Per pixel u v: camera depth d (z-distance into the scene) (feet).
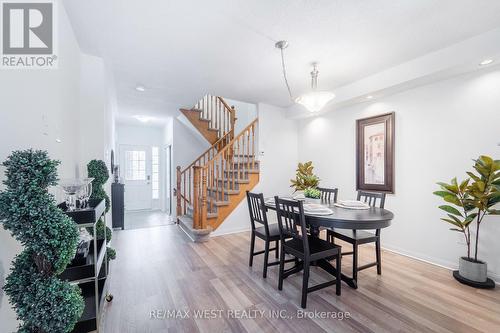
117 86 11.34
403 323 5.53
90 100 8.20
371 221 6.11
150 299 6.61
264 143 14.74
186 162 18.52
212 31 6.75
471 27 6.61
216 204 12.87
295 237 6.77
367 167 11.44
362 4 5.65
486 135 7.74
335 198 9.80
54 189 5.28
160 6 5.69
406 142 9.91
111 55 8.18
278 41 7.30
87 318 4.64
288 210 6.85
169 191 19.44
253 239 8.83
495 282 7.45
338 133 13.14
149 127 22.47
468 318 5.70
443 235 8.77
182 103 14.29
